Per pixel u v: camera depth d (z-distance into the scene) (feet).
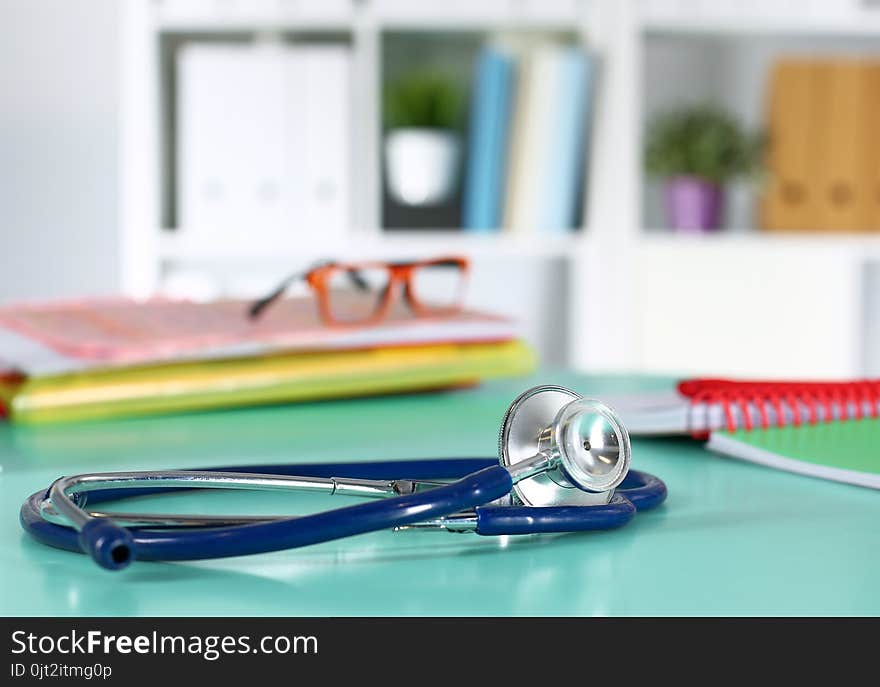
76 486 1.16
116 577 1.06
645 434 1.94
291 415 2.40
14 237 8.05
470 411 2.44
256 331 2.50
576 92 6.94
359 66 7.02
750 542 1.20
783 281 7.30
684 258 7.25
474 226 7.07
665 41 8.35
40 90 7.97
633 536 1.24
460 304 2.90
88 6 7.95
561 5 7.13
